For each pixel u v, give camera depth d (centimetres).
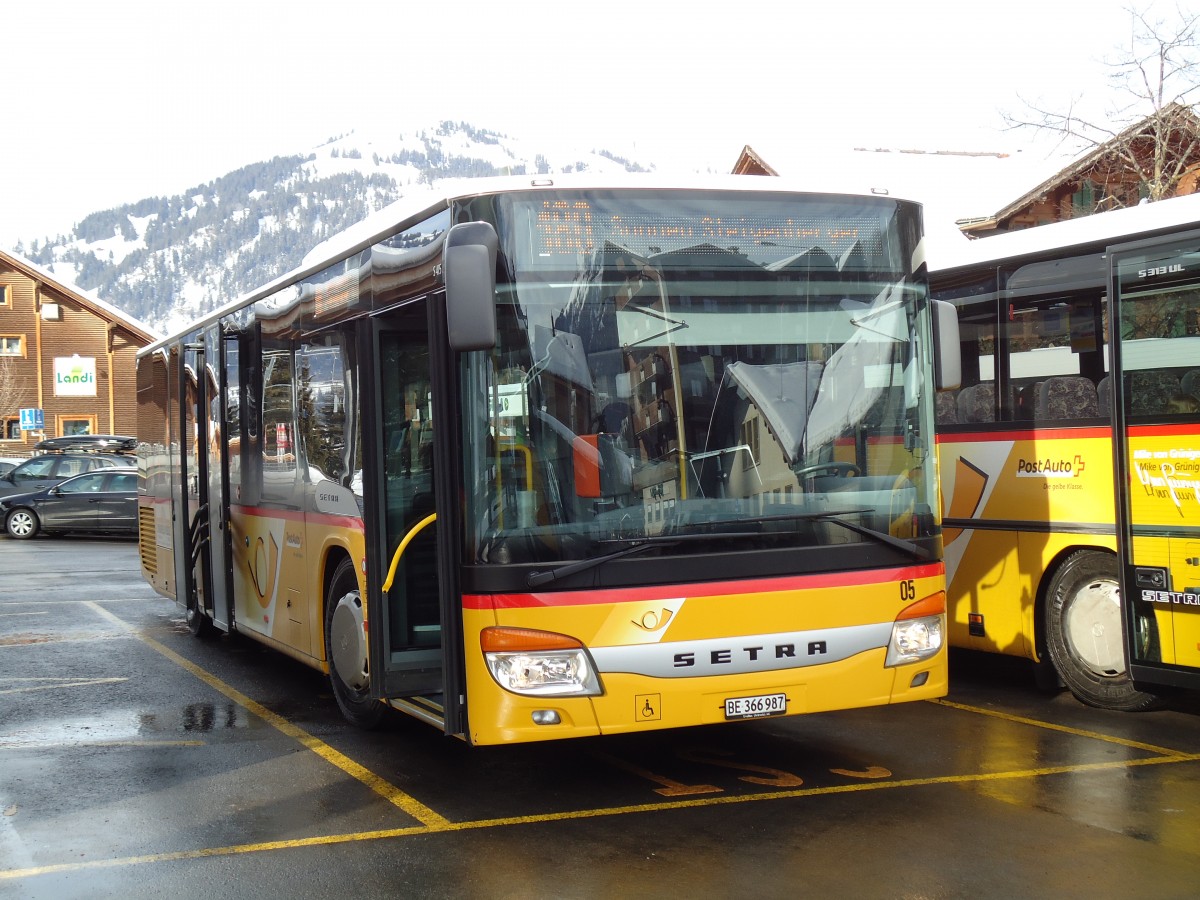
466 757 790
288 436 942
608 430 644
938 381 723
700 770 749
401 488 761
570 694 625
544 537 631
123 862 595
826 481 676
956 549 966
